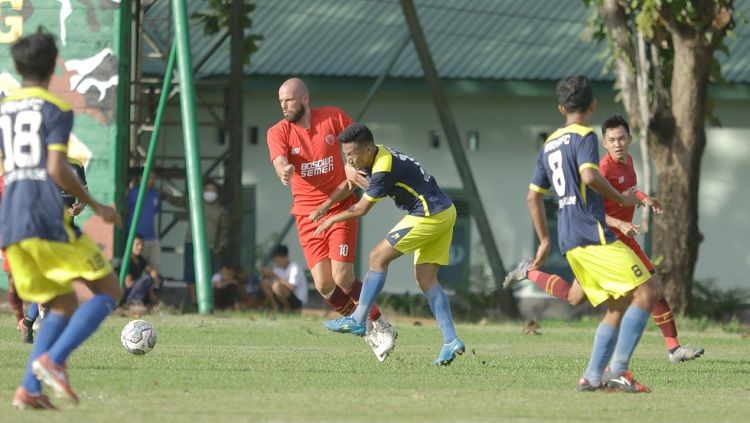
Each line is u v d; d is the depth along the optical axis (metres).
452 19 97.69
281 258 76.75
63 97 65.44
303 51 93.75
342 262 40.12
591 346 49.56
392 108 94.00
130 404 25.62
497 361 39.19
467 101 93.56
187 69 65.19
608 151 38.50
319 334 51.59
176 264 91.38
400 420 24.09
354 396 28.41
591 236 29.31
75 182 24.20
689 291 73.31
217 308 74.50
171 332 50.47
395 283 93.31
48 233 24.05
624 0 71.88
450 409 26.16
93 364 34.44
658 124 72.62
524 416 25.19
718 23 70.44
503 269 83.69
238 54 77.56
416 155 94.00
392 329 37.53
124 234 69.25
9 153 24.25
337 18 97.62
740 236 93.12
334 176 40.53
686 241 72.88
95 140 65.38
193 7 93.62
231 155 77.94
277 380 31.61
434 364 36.66
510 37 95.25
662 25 71.50
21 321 43.25
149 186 75.75
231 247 77.81
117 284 25.08
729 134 93.06
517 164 93.62
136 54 78.81
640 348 49.88
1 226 24.22
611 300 30.28
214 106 80.50
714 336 59.41
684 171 72.69
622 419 25.06
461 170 84.00
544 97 93.19
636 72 72.38
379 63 92.62
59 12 65.25
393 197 36.50
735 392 31.69
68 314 25.02
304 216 40.78
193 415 24.09
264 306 76.81
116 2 65.31
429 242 36.38
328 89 91.75
